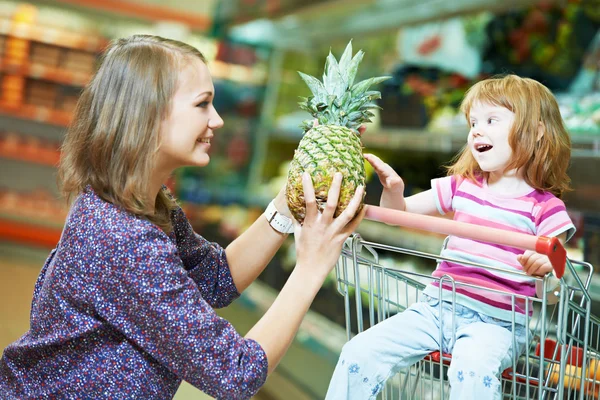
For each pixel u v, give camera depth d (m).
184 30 7.79
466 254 1.71
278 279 4.83
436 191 1.87
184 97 1.48
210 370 1.35
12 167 7.74
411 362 1.67
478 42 4.16
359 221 1.49
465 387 1.51
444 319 1.68
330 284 4.05
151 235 1.40
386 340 1.62
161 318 1.35
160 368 1.44
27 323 4.66
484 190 1.79
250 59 7.08
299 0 4.91
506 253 1.68
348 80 1.61
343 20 5.08
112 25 7.76
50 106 7.58
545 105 1.70
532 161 1.72
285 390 3.74
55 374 1.44
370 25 4.98
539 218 1.70
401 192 1.77
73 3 7.38
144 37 1.53
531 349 1.92
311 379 3.60
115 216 1.41
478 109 1.73
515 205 1.72
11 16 7.38
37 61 7.45
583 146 2.48
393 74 4.57
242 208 6.77
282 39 6.46
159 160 1.50
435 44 4.49
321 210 1.46
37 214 7.24
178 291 1.38
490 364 1.52
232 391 1.35
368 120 1.66
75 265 1.39
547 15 3.65
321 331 3.86
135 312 1.37
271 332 1.42
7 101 7.37
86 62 7.62
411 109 4.03
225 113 7.18
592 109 2.73
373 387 1.61
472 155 1.83
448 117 3.77
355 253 1.59
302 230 1.45
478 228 1.38
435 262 3.69
